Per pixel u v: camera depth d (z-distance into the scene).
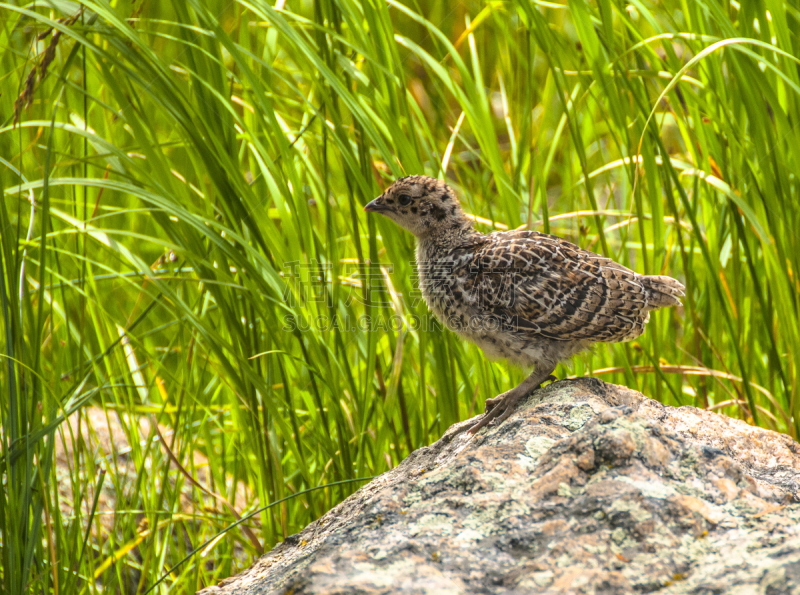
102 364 8.02
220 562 7.59
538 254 6.30
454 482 4.45
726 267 8.34
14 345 5.64
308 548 5.07
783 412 7.50
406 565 3.72
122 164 6.51
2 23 7.10
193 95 6.48
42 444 6.18
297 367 7.67
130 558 7.63
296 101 8.40
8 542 5.54
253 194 6.55
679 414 5.77
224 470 7.91
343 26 7.93
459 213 7.00
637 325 6.23
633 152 7.52
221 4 6.76
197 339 7.08
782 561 3.43
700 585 3.41
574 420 5.22
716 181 6.99
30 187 5.50
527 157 9.14
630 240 10.80
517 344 6.20
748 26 6.77
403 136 6.95
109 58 5.73
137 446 7.11
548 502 4.11
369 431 7.61
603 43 6.95
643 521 3.84
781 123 6.34
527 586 3.52
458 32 12.60
